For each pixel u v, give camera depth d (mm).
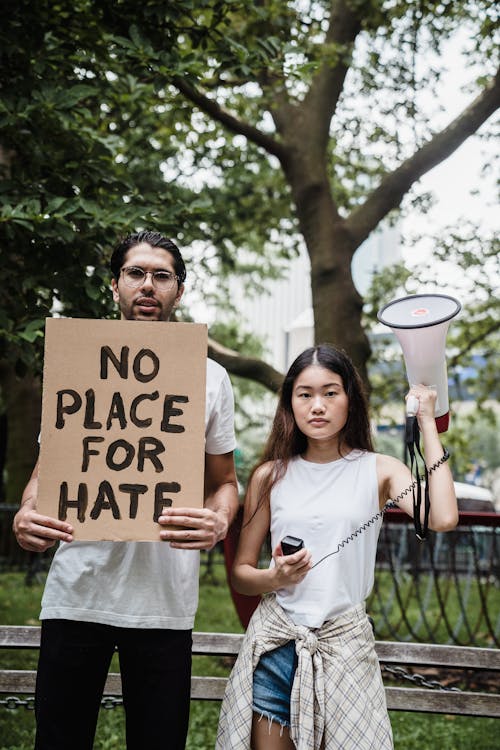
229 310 15242
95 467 2355
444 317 2461
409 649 3188
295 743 2271
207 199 5691
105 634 2402
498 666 3139
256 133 7566
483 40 7801
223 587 10305
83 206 4359
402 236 9227
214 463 2656
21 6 4598
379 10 7727
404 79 8445
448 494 2383
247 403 18281
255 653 2396
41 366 4562
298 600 2404
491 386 10828
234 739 2312
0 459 14203
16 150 4898
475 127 7168
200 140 8469
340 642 2348
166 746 2361
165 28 5047
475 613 8508
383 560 8672
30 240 4414
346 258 7500
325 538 2432
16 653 6246
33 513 2309
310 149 7652
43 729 2393
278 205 10477
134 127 8602
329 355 2545
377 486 2506
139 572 2406
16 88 4516
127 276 2559
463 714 3162
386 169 9586
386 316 2559
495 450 27516
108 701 3320
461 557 10344
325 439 2568
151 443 2371
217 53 5238
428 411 2494
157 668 2393
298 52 5309
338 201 10445
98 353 2406
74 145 5098
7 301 4383
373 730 2277
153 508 2336
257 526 2619
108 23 5020
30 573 10023
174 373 2404
